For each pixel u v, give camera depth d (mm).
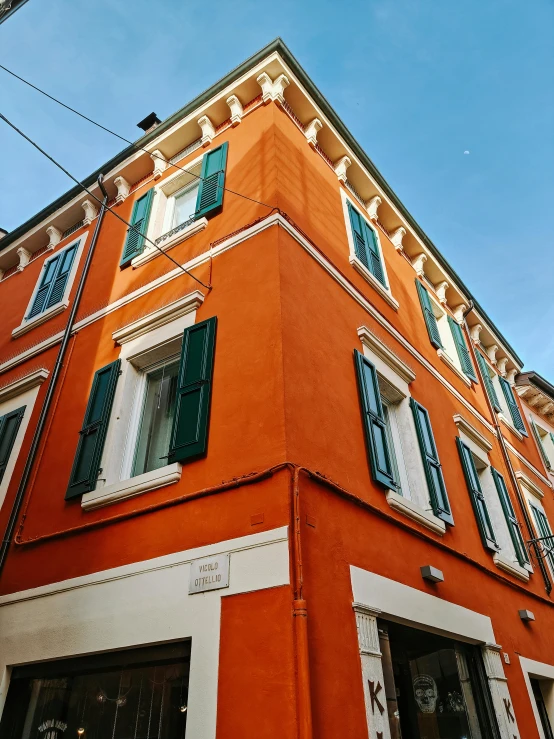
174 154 9141
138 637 4273
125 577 4664
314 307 6035
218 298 6105
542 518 11359
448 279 11680
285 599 3725
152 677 4348
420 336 9406
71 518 5531
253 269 5984
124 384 6328
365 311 7492
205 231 7164
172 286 6871
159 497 4930
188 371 5570
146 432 6105
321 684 3559
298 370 5078
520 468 11617
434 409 8312
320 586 3986
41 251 10688
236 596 3961
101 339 7246
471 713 5785
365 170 9312
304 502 4250
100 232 9242
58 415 6781
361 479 5359
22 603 5285
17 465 6668
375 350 7051
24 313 9469
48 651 4766
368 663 4070
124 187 9453
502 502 9086
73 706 4641
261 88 8211
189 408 5254
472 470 8422
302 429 4723
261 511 4199
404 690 5266
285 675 3453
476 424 10172
